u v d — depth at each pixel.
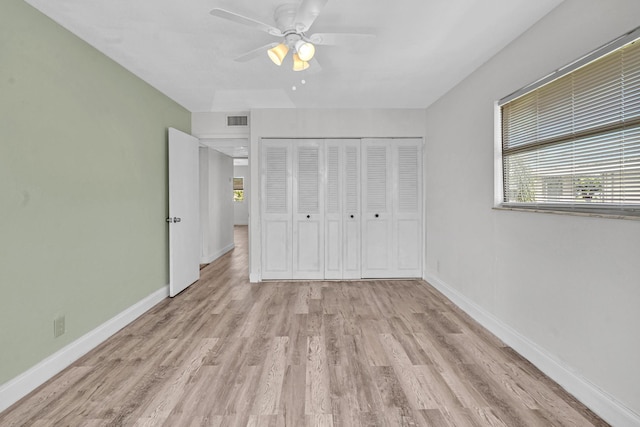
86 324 2.50
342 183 4.49
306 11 1.85
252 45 2.61
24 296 1.97
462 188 3.38
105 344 2.60
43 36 2.12
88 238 2.53
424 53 2.75
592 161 1.84
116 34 2.42
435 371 2.18
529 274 2.34
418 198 4.51
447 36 2.46
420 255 4.54
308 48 2.09
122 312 2.97
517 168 2.56
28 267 1.99
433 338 2.69
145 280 3.39
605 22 1.72
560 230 2.04
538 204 2.30
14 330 1.90
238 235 10.41
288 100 4.05
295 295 3.86
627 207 1.63
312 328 2.90
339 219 4.51
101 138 2.70
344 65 3.00
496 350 2.48
